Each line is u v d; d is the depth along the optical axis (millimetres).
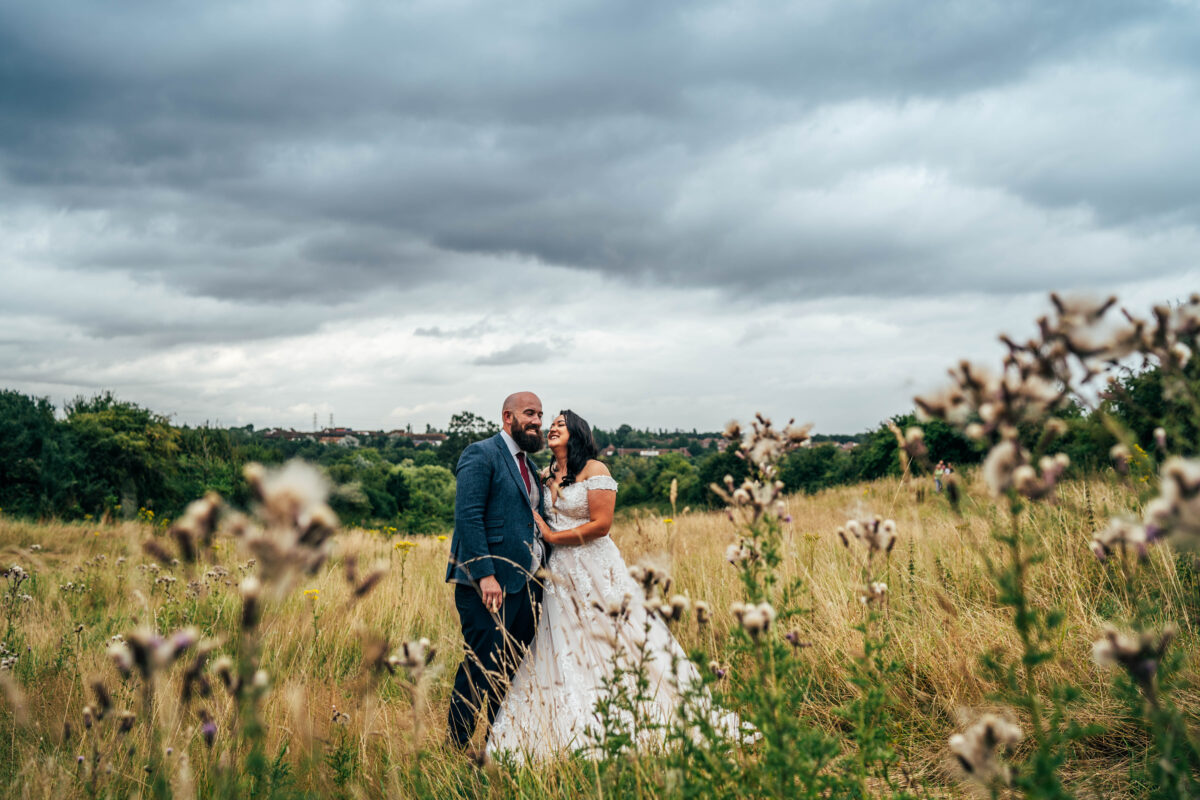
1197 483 911
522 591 3279
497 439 3506
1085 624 2859
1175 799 1383
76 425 20625
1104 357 1169
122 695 2773
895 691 2891
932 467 1348
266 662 3154
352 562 1141
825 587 3766
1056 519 3490
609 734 2086
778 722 1714
